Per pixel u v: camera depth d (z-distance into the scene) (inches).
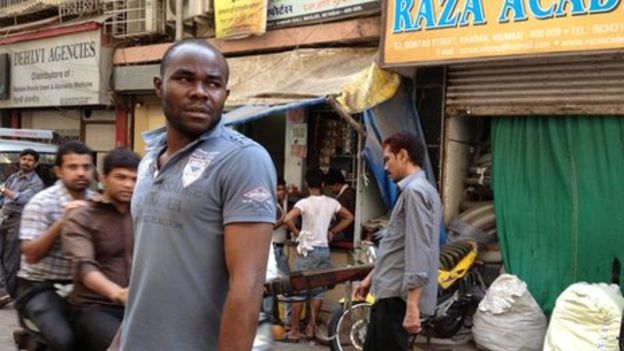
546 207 218.8
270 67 281.9
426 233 134.9
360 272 190.4
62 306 122.2
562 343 188.2
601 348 181.6
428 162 240.1
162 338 68.9
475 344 221.1
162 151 76.5
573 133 213.3
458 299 210.7
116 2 354.3
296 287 184.2
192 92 69.2
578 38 197.8
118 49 359.3
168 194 69.7
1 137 331.9
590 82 207.2
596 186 208.7
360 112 235.1
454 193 247.6
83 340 116.1
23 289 126.8
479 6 216.2
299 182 288.2
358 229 252.4
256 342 118.5
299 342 233.0
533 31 206.2
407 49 231.9
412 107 248.7
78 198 134.9
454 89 238.7
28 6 408.5
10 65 420.8
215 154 68.9
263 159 69.0
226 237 67.2
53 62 389.1
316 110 285.1
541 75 216.8
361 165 251.9
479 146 257.9
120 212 116.8
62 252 125.3
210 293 68.8
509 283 211.8
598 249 208.2
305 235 236.4
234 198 66.9
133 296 72.9
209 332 69.4
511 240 225.5
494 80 228.2
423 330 207.8
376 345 145.3
